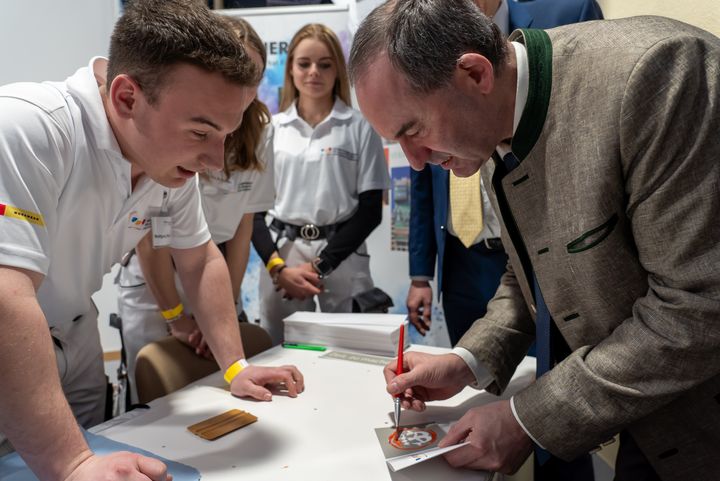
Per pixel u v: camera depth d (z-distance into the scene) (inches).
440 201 68.0
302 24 107.0
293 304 86.6
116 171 37.4
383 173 86.7
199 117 32.1
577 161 30.6
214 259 48.4
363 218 84.0
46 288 41.3
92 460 28.4
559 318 35.8
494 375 41.3
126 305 69.7
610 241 31.0
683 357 28.5
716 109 27.0
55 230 35.3
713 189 26.9
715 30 46.3
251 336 56.7
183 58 30.7
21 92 32.8
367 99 31.9
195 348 52.5
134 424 37.9
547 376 32.7
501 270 65.9
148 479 27.2
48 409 28.1
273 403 41.3
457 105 30.8
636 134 28.1
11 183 29.6
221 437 35.9
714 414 31.6
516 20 66.1
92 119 35.1
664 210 28.1
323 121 86.0
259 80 36.3
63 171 34.2
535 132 31.8
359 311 85.3
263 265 88.2
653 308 29.6
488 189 41.3
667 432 32.8
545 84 31.1
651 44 28.5
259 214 84.0
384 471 31.8
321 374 47.1
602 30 31.4
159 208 44.8
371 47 31.2
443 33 29.6
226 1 111.4
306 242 85.8
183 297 67.2
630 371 29.5
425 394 40.9
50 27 111.7
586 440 31.2
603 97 29.2
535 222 34.0
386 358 51.0
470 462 32.2
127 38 32.1
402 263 110.1
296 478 31.1
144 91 32.1
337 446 34.7
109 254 44.4
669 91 27.4
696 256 27.8
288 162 86.8
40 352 28.4
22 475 30.8
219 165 34.9
